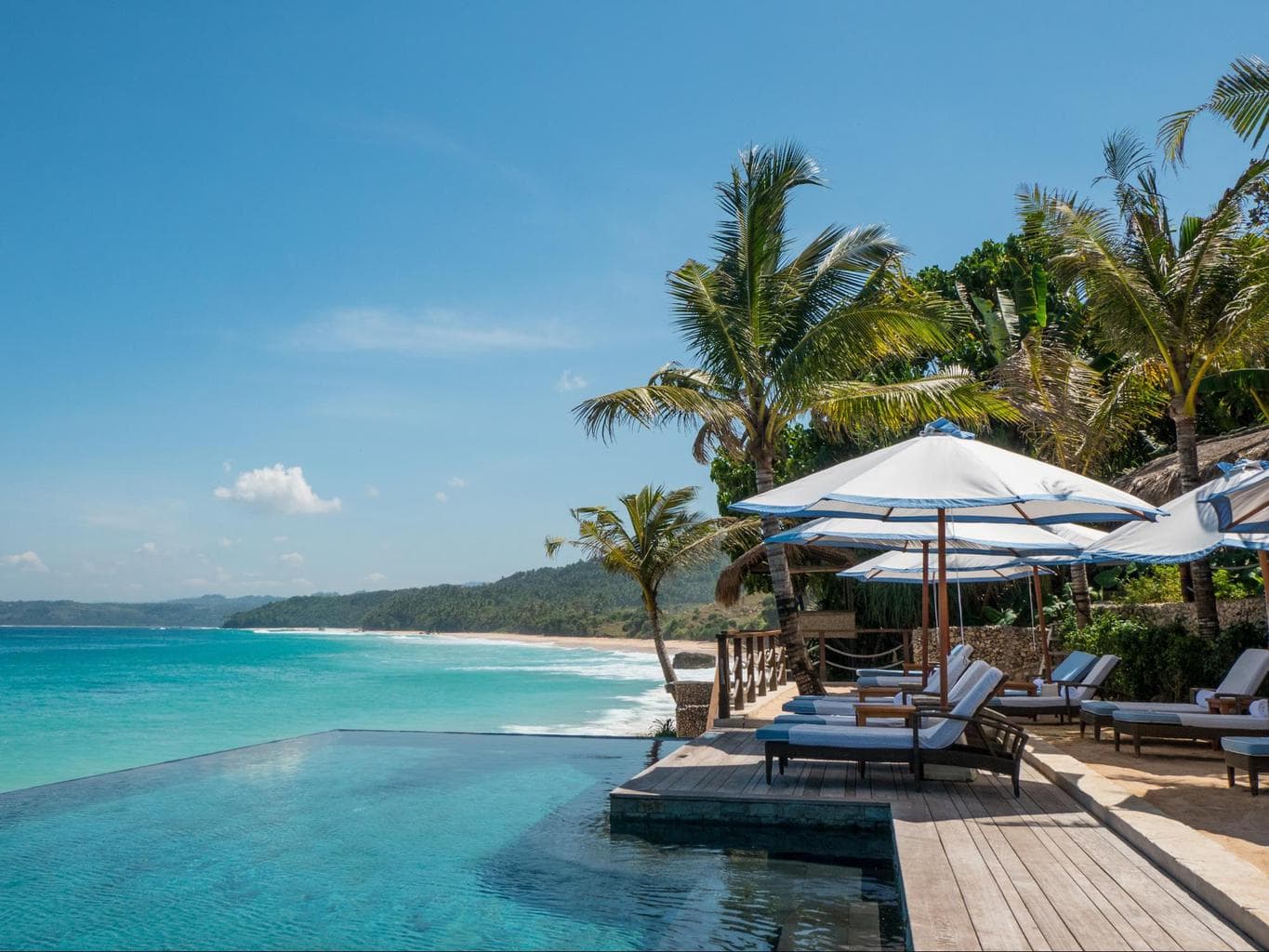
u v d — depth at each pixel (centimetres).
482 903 575
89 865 681
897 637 2306
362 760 1191
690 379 1572
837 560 2047
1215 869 490
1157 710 971
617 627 13188
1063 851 579
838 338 1336
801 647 1445
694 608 13162
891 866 642
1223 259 1338
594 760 1173
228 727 2442
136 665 6256
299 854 706
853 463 884
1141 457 2339
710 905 557
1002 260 2659
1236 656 1212
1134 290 1359
